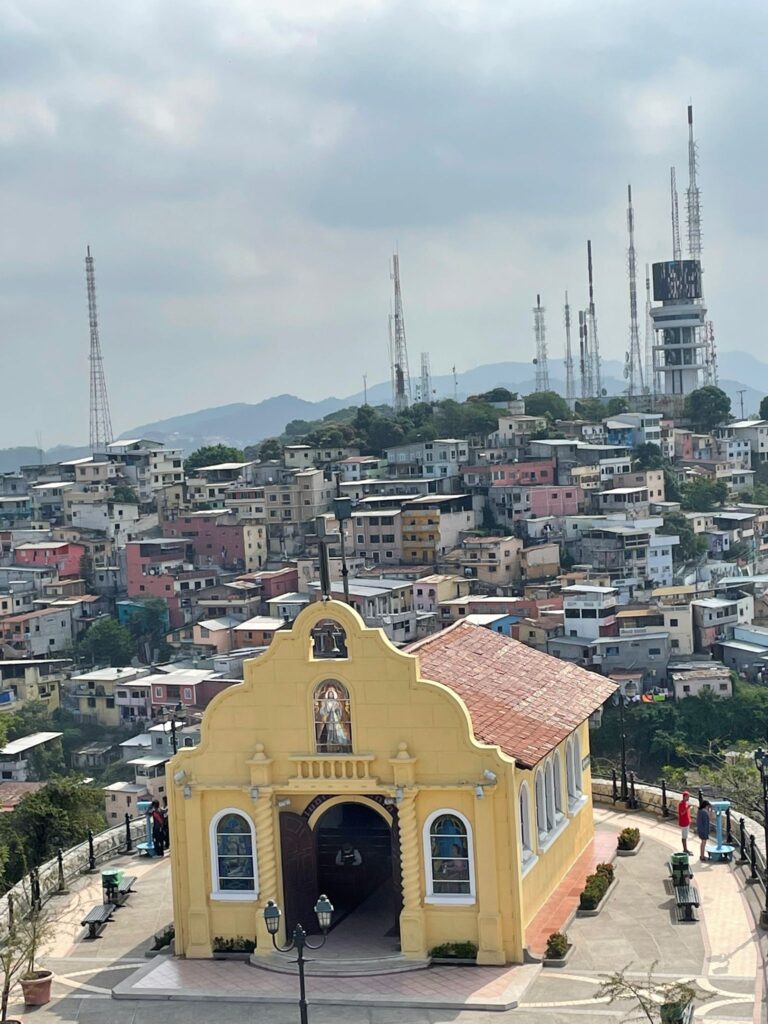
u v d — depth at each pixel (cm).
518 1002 3584
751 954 3816
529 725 4194
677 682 13825
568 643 14588
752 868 4412
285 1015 3606
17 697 15388
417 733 3894
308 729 3978
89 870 4838
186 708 14238
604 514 18050
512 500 18062
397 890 3941
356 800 3972
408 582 15938
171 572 17762
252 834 4006
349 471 19862
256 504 19100
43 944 3991
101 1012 3684
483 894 3825
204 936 4009
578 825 4709
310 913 4038
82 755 14212
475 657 4644
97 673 15375
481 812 3822
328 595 4016
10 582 18125
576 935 4012
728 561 17762
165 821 4978
